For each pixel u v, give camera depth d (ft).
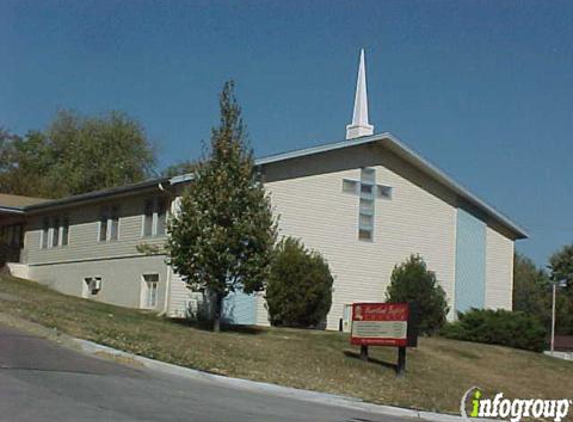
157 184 103.81
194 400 49.88
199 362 65.72
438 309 113.70
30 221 138.41
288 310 101.86
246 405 50.90
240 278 87.81
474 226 126.11
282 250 103.14
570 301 220.84
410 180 120.26
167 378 57.47
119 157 213.05
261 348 77.77
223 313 101.14
